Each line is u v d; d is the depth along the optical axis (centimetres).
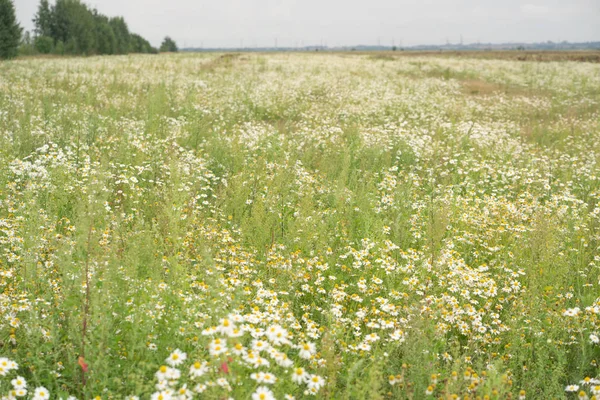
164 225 581
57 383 352
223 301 397
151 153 923
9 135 965
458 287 526
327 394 349
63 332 399
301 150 1116
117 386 346
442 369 405
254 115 1622
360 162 1052
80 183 689
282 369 363
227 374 310
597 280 585
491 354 446
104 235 524
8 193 677
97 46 6153
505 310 521
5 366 335
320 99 1950
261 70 2964
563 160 1149
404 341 416
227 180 862
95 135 1016
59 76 2138
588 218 768
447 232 704
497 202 832
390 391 377
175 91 1738
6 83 1745
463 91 2552
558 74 3303
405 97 2012
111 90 1823
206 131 1191
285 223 689
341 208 731
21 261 474
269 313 423
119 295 400
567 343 457
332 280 539
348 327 461
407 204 803
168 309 406
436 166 1055
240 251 584
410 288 515
